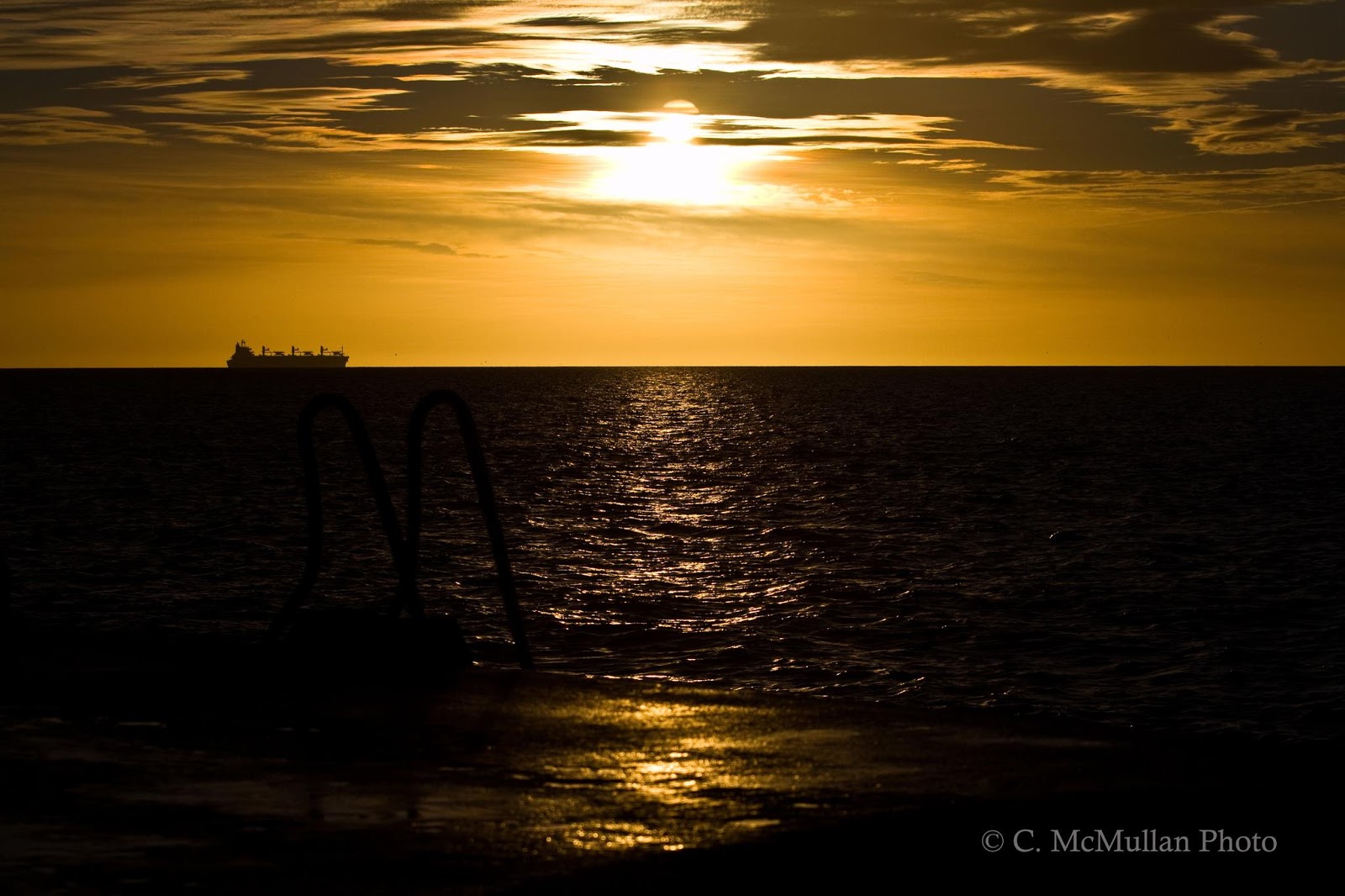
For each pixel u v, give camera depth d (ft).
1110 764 21.90
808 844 18.15
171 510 124.26
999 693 56.85
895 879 17.01
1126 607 76.95
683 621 71.92
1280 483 157.58
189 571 87.97
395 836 18.49
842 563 94.63
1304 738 50.65
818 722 24.63
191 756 22.43
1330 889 16.85
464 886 16.71
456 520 119.24
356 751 22.66
